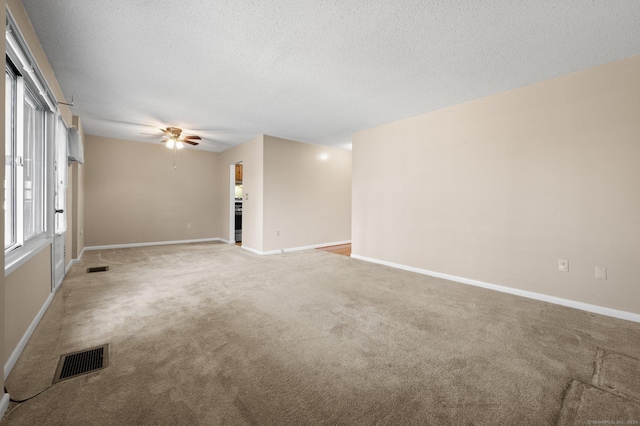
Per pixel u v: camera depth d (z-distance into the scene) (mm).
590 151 2658
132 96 3465
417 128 4102
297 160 5852
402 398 1453
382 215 4590
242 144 6070
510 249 3168
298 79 2986
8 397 1369
